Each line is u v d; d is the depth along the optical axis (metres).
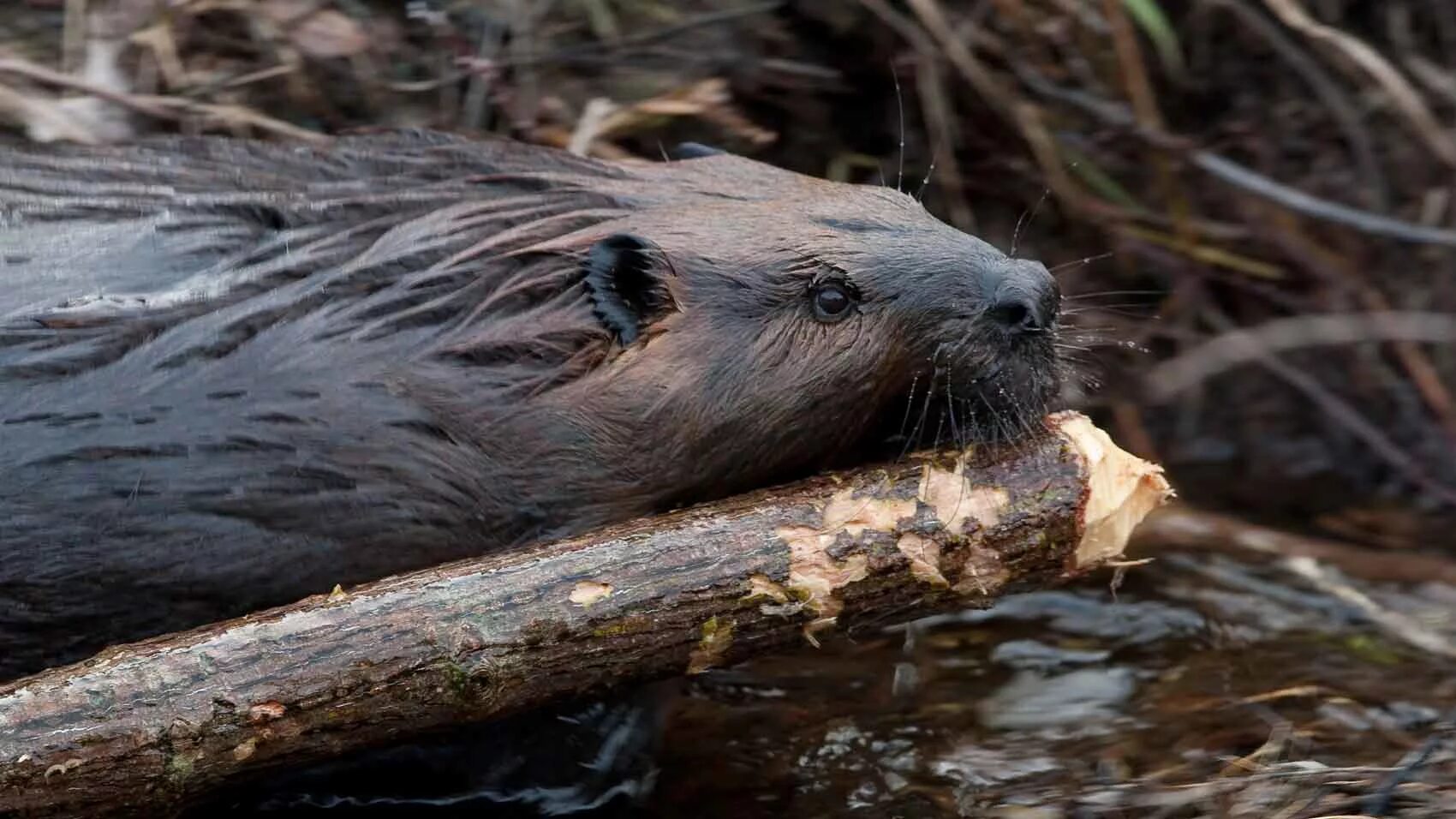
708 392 6.52
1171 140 10.19
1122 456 6.42
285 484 6.32
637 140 9.49
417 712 5.67
